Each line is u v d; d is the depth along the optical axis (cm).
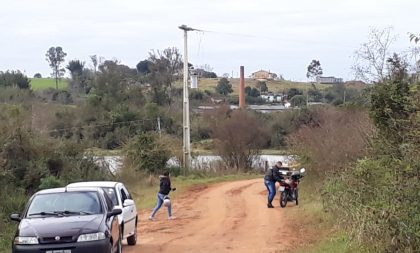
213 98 8806
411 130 1208
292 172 2672
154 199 3148
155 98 7544
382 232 1077
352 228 1263
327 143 2473
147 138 4569
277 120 5916
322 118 3039
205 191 3675
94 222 1238
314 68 9100
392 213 1058
